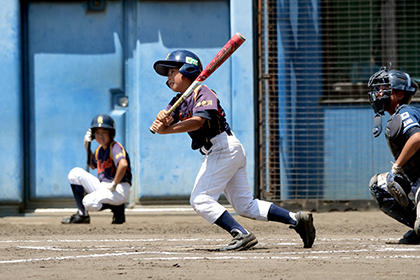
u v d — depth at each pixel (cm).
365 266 1553
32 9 3709
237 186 1950
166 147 3653
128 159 3180
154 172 3656
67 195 3706
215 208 1902
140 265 1609
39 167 3700
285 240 2350
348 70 3688
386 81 2031
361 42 3688
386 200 2105
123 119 3691
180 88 1930
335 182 3650
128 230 2845
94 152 3450
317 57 3653
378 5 3700
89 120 3703
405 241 2111
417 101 3700
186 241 2352
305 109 3647
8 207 3644
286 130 3631
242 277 1399
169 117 1844
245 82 3616
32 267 1603
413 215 2084
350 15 3681
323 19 3656
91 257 1811
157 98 3656
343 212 3600
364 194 3659
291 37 3641
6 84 3631
